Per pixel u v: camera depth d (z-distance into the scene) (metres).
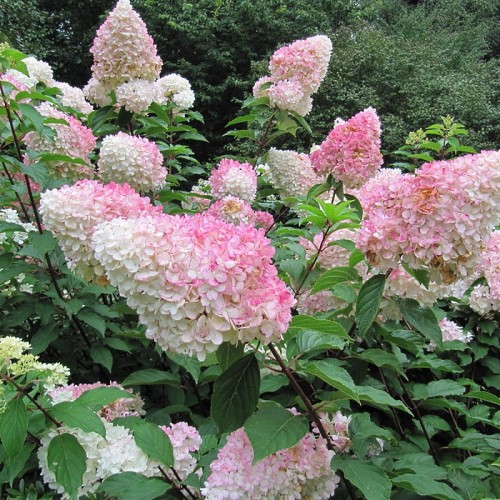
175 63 14.68
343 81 12.16
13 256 2.59
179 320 1.26
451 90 11.47
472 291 3.07
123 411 2.06
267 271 1.32
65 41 15.56
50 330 2.46
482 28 17.52
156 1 14.41
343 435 1.75
